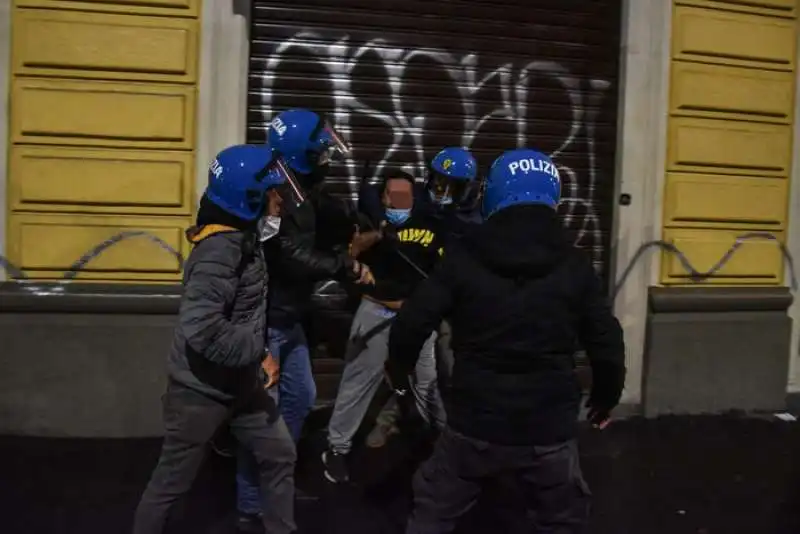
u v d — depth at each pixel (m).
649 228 5.81
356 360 4.49
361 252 4.36
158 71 4.93
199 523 4.02
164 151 4.97
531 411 2.90
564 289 2.93
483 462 2.95
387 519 4.16
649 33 5.73
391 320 4.43
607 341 2.99
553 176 3.07
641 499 4.51
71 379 4.91
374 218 4.68
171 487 3.23
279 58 5.30
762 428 5.73
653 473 4.88
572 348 3.01
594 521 4.22
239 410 3.36
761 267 6.06
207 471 4.63
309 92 5.37
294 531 3.65
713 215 5.94
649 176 5.79
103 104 4.88
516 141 5.73
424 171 5.58
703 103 5.86
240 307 3.20
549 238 2.94
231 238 3.12
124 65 4.89
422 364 4.65
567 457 2.96
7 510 4.00
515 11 5.67
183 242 5.01
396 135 5.53
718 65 5.89
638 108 5.75
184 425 3.18
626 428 5.63
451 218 4.59
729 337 5.96
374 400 5.28
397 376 3.10
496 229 2.95
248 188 3.12
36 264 4.86
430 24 5.53
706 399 5.96
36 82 4.82
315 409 5.41
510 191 3.02
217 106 5.02
